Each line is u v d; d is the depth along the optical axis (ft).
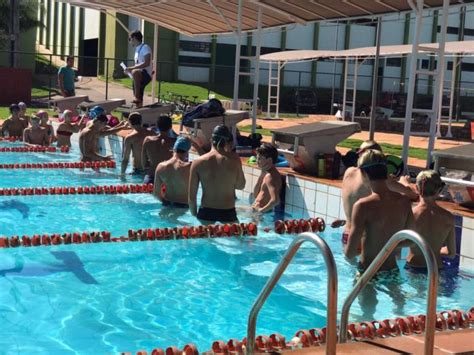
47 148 44.78
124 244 21.89
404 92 120.88
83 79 118.01
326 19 41.98
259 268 19.69
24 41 119.14
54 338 13.64
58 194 30.66
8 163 38.63
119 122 47.21
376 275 17.65
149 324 14.73
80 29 138.31
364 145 20.40
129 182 33.78
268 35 125.70
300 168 29.78
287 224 24.30
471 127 61.98
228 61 125.39
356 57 76.43
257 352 10.34
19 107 47.78
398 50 67.87
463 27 128.88
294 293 17.31
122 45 119.96
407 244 17.57
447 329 13.56
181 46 121.39
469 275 19.15
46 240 21.42
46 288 17.03
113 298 16.43
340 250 21.76
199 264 19.93
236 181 24.49
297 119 84.58
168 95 99.76
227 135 24.44
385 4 35.37
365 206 17.04
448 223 18.03
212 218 24.40
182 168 26.96
